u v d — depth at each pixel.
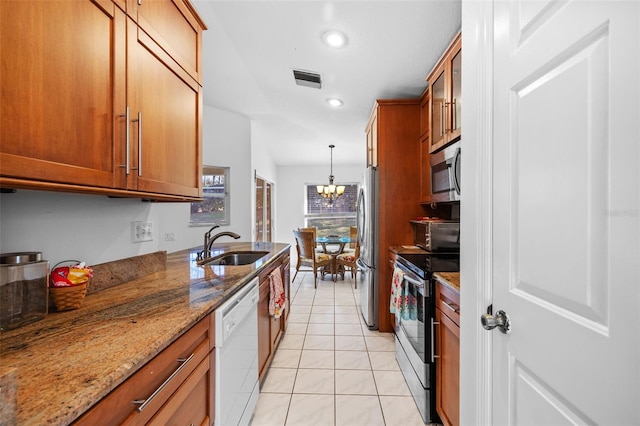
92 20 0.88
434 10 1.68
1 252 0.95
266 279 2.00
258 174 4.50
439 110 2.12
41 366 0.64
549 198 0.64
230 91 3.13
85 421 0.54
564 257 0.59
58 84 0.77
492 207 0.85
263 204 4.95
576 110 0.57
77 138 0.82
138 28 1.06
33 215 1.04
